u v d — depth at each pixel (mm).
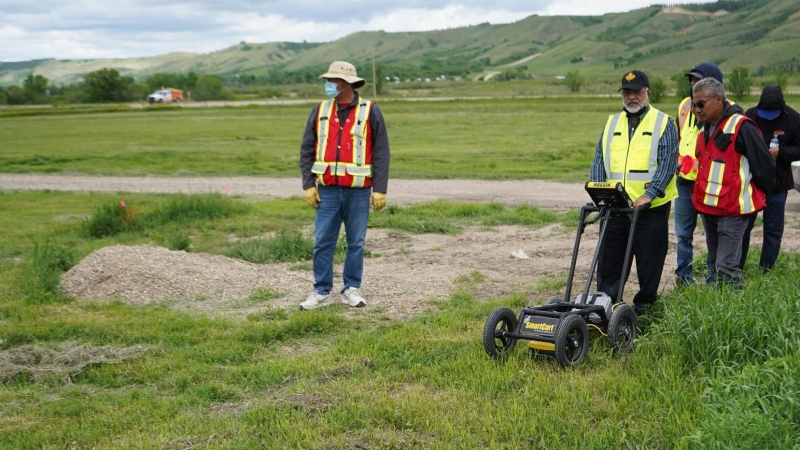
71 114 67812
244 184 18875
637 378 5031
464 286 8023
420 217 12406
